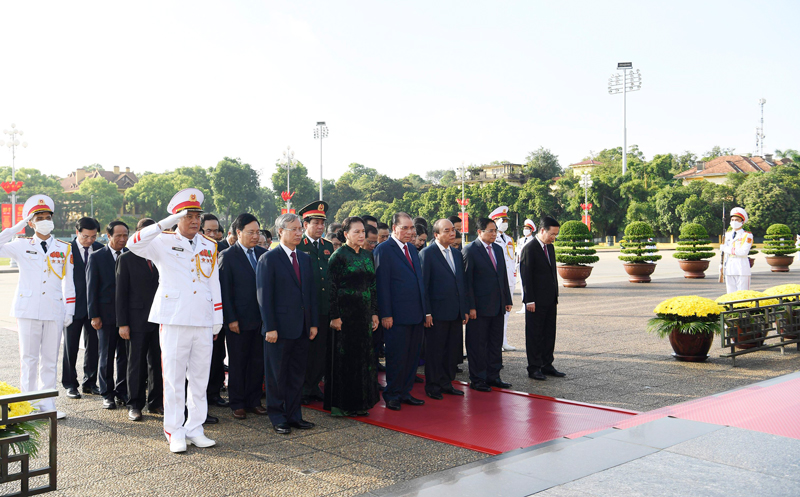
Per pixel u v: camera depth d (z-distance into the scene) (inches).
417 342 233.0
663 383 257.0
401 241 231.6
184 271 182.2
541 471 149.3
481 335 252.1
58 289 219.3
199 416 182.9
